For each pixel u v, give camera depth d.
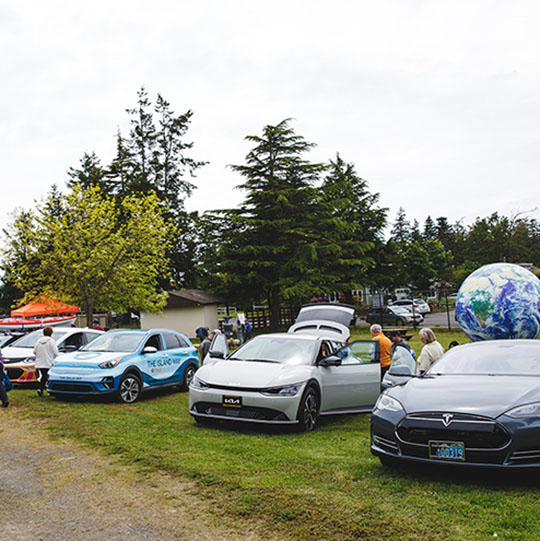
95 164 58.06
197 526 4.38
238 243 39.81
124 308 33.81
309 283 35.41
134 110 52.38
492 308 15.74
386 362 10.50
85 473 5.89
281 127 39.12
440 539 3.95
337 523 4.29
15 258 29.47
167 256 49.22
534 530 4.04
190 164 52.88
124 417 9.11
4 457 6.66
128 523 4.50
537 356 6.39
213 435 7.82
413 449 5.27
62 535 4.30
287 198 38.25
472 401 5.26
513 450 4.87
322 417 10.39
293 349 9.54
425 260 72.25
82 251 29.47
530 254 86.81
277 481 5.34
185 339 14.24
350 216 49.56
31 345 14.16
